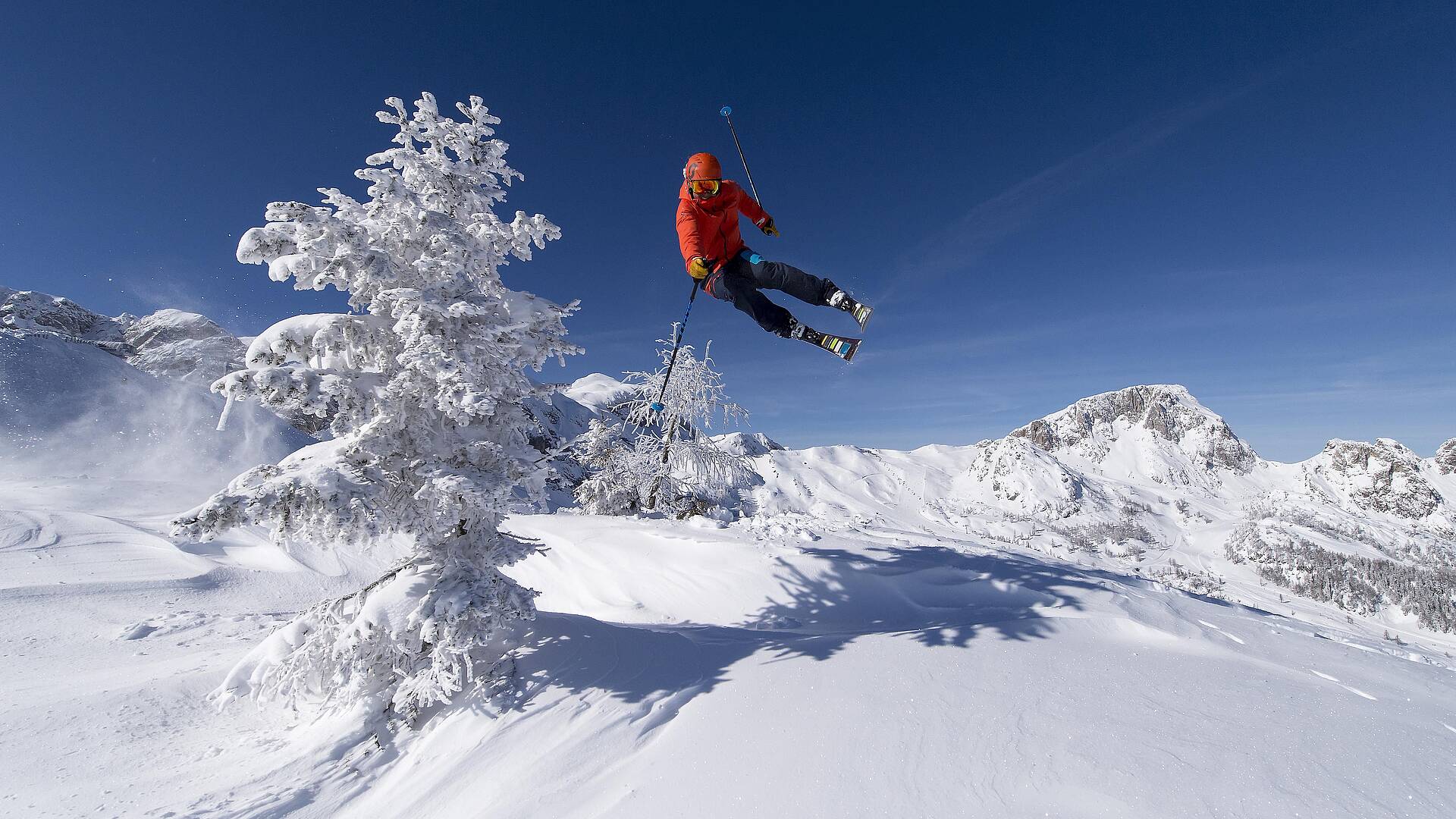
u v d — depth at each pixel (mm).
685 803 3391
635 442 17594
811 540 9977
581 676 5316
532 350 5965
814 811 3082
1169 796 2801
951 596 7730
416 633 5359
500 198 6527
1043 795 2936
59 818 4379
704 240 4738
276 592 16781
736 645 5992
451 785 4246
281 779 4758
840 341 4504
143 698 6789
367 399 5457
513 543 6230
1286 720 3545
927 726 3721
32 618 11680
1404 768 2957
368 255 5094
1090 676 4363
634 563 10289
